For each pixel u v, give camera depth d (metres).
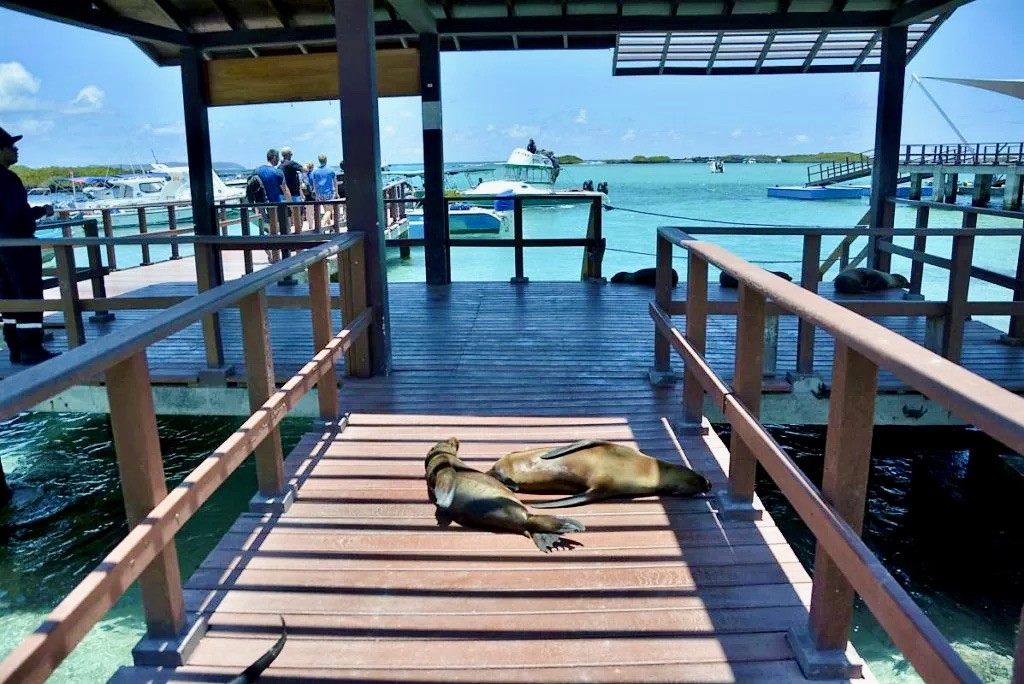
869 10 7.57
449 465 3.33
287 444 5.90
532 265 15.99
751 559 2.81
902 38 7.61
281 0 7.62
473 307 7.46
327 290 3.95
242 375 5.12
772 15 7.51
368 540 2.97
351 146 4.79
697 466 3.59
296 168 11.12
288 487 3.32
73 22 6.40
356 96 4.70
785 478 2.25
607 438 3.96
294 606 2.56
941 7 6.74
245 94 8.18
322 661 2.29
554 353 5.67
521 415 4.33
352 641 2.38
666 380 4.84
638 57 8.92
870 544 4.46
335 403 4.10
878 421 4.66
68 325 5.29
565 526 2.91
